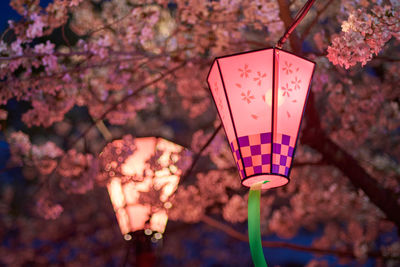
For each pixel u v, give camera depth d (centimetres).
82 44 609
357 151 916
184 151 350
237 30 666
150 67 699
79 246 1149
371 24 320
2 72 583
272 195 1092
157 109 1177
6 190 1158
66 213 1172
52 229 1146
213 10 636
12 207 1151
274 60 278
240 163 275
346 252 901
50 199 684
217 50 658
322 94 846
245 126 276
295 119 282
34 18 542
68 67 660
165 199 324
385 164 930
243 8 640
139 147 336
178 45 682
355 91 728
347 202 996
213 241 1398
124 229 316
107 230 1184
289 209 1094
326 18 694
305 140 629
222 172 1009
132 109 725
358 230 1014
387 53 800
